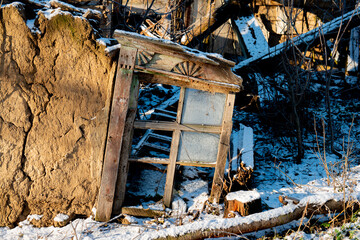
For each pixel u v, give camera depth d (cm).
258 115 696
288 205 376
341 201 381
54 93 392
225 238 354
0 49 376
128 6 886
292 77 614
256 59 755
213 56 403
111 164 397
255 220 356
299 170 543
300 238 343
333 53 566
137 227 392
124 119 394
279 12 989
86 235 374
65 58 389
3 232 386
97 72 396
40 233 383
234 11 811
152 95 743
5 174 389
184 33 780
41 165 396
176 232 338
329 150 604
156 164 493
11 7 370
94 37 389
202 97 426
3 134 385
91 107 398
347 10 890
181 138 430
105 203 402
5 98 382
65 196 404
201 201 443
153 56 391
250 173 464
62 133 396
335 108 765
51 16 377
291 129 629
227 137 432
